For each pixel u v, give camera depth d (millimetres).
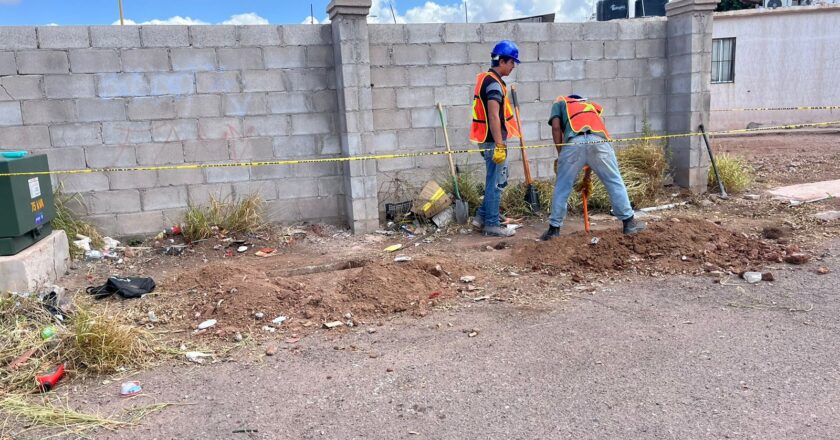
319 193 7520
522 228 7316
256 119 7156
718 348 3793
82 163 6695
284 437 3004
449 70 7730
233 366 3844
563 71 8234
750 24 16953
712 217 7398
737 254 5578
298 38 7148
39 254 5273
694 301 4613
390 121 7605
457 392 3385
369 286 4961
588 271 5426
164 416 3248
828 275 5016
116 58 6621
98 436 3072
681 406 3141
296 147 7336
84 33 6488
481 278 5395
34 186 5371
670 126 8758
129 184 6871
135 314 4703
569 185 6250
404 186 7785
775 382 3346
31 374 3674
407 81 7590
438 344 4043
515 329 4234
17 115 6422
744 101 17422
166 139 6910
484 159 7445
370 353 3941
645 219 7383
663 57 8648
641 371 3535
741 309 4410
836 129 17109
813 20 16891
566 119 6219
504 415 3125
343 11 6828
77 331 3928
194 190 7102
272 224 7387
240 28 6957
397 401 3314
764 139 15969
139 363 3893
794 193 8328
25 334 4105
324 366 3785
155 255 6508
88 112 6629
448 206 7445
